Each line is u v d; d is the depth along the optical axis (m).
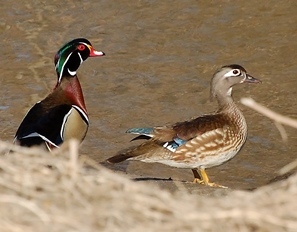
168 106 16.09
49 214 7.30
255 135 15.08
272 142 14.85
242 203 7.48
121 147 14.73
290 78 16.94
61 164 7.90
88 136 15.10
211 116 13.13
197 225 7.22
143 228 7.18
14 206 7.43
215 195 11.55
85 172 7.93
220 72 13.40
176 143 12.70
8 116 15.73
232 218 7.28
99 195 7.55
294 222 7.24
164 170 14.01
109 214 7.29
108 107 16.11
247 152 14.59
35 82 17.06
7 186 7.68
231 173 13.91
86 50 13.50
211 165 13.04
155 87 16.80
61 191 7.61
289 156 14.40
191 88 16.70
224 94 13.36
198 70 17.36
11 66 17.73
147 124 15.46
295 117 15.46
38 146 12.02
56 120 12.43
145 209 7.38
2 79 17.20
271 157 14.40
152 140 12.73
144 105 16.16
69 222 7.19
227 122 13.07
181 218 7.25
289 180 7.86
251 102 7.91
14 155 8.11
